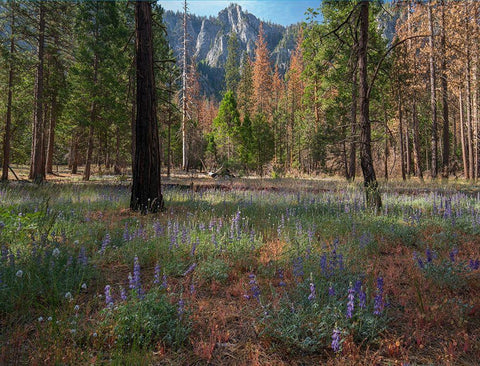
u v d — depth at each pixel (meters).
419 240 6.11
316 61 26.97
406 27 26.84
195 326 3.03
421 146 43.28
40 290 3.37
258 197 11.88
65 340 2.65
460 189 15.63
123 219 7.41
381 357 2.56
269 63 63.94
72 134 31.16
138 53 9.05
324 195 12.08
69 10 23.17
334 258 4.09
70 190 12.43
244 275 4.38
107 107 24.58
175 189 14.77
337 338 2.47
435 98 22.92
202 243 5.26
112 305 2.95
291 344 2.75
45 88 25.30
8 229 5.35
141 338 2.67
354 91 21.66
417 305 3.45
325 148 31.95
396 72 23.41
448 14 23.80
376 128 29.19
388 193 13.43
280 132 52.81
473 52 23.44
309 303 3.14
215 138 47.12
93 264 4.42
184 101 37.44
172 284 3.99
